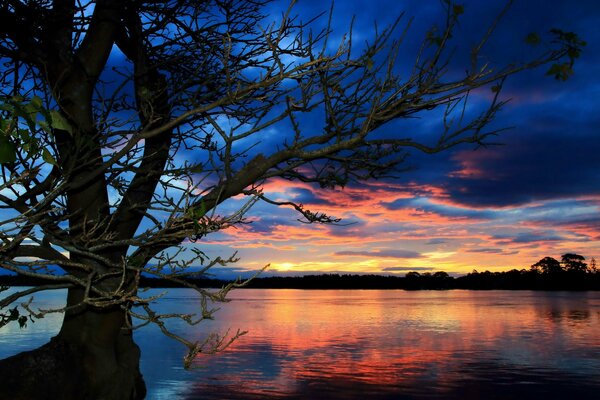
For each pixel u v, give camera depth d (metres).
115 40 6.62
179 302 65.69
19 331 21.91
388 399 11.53
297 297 101.75
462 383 13.41
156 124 5.89
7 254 4.53
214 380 12.98
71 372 5.75
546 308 52.25
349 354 18.30
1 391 5.34
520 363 16.75
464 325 31.28
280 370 14.71
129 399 6.50
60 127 2.08
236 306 56.25
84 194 5.65
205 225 3.61
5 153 1.90
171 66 6.65
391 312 44.69
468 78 4.26
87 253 4.06
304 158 5.17
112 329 6.10
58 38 5.71
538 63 4.09
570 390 12.78
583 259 163.38
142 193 6.07
